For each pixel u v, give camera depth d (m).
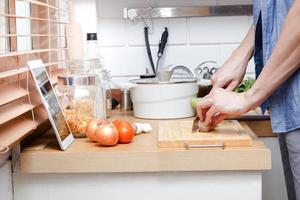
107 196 1.07
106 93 1.47
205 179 1.05
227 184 1.05
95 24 1.78
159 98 1.42
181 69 1.85
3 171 1.02
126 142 1.11
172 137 1.09
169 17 1.83
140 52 1.87
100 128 1.08
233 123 1.29
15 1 1.10
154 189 1.06
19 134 0.93
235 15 1.83
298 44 0.95
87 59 1.51
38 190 1.07
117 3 1.84
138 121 1.41
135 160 1.03
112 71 1.88
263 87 1.03
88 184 1.07
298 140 1.06
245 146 1.05
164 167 1.03
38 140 1.16
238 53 1.30
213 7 1.81
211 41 1.86
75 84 1.26
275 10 1.06
